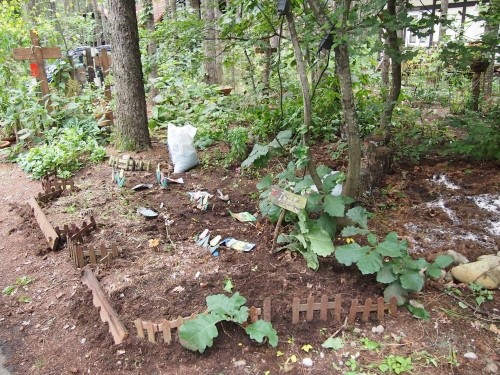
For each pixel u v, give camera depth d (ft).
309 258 10.64
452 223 13.00
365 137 18.25
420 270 10.67
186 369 8.11
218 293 9.86
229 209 14.37
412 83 28.73
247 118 22.00
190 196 15.25
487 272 10.27
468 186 15.28
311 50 17.21
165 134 23.66
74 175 18.22
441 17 16.76
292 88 21.94
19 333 9.42
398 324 9.11
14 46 26.99
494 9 18.19
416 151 17.85
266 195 12.29
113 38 19.56
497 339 8.71
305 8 12.84
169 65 25.11
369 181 14.56
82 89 28.45
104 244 12.02
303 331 8.89
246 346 8.56
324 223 11.00
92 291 10.07
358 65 24.26
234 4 15.52
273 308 9.32
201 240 12.23
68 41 48.08
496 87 30.48
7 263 12.03
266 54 22.53
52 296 10.47
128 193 15.80
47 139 21.68
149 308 9.46
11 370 8.45
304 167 12.49
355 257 9.71
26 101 22.72
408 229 12.73
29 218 14.51
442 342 8.64
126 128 20.62
